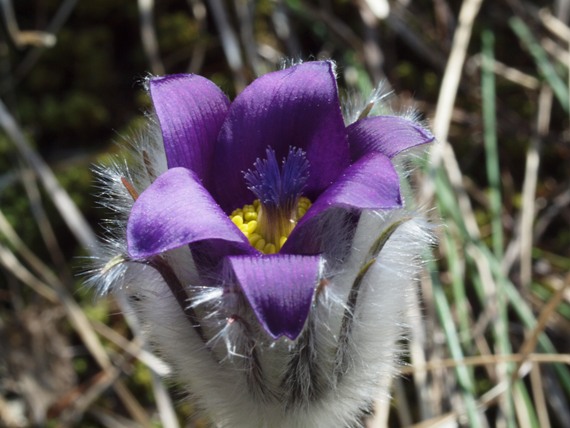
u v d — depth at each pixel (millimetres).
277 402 171
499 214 253
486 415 237
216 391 173
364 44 285
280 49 286
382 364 178
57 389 240
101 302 247
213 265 162
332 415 177
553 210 264
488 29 288
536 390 230
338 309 166
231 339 162
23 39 267
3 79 271
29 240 254
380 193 151
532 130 274
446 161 264
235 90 276
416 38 285
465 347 236
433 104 280
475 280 245
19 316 245
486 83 275
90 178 259
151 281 170
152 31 276
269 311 145
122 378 241
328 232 164
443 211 252
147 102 270
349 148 170
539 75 282
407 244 174
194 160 168
